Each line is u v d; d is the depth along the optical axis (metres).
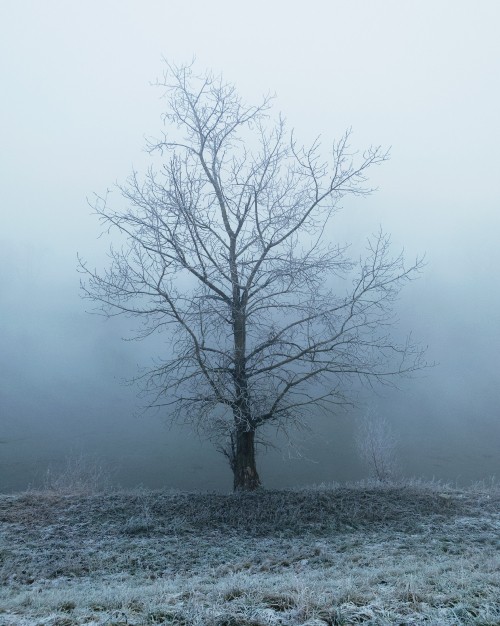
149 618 5.66
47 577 9.48
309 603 5.86
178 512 13.48
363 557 9.72
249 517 13.02
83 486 19.45
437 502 14.35
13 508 13.99
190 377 14.95
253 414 15.24
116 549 11.09
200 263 14.77
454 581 6.64
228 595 6.45
